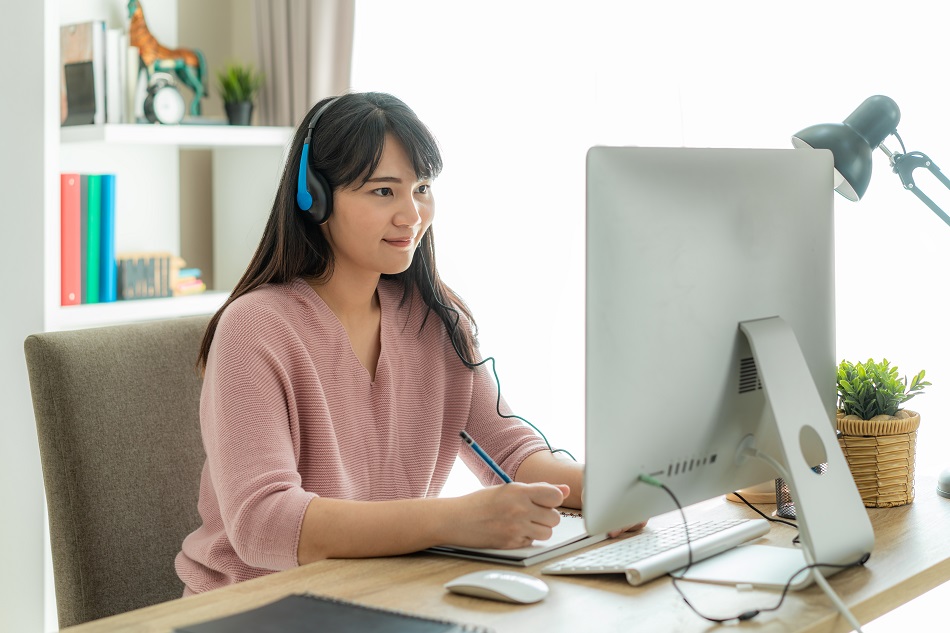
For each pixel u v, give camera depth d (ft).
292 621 2.99
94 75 7.96
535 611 3.23
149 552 5.08
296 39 8.83
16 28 7.49
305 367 4.58
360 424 4.83
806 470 3.56
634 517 3.44
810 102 6.76
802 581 3.42
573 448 7.84
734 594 3.40
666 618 3.17
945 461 6.39
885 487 4.42
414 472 5.04
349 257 4.83
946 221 4.77
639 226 3.31
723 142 7.06
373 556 3.81
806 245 3.95
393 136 4.63
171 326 5.42
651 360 3.38
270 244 4.94
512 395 8.14
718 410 3.60
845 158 4.60
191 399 5.36
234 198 9.33
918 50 6.38
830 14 6.65
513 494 3.75
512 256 8.11
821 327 4.06
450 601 3.33
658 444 3.43
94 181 7.98
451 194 8.38
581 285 7.77
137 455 5.10
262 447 4.18
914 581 3.58
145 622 3.17
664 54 7.20
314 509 3.86
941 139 6.34
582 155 7.69
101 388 5.04
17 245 7.61
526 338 8.07
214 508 4.76
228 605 3.31
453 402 5.27
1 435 7.74
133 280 8.29
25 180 7.54
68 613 4.89
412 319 5.21
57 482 4.89
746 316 3.68
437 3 8.36
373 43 8.66
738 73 6.98
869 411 4.47
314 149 4.68
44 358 4.93
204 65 8.76
